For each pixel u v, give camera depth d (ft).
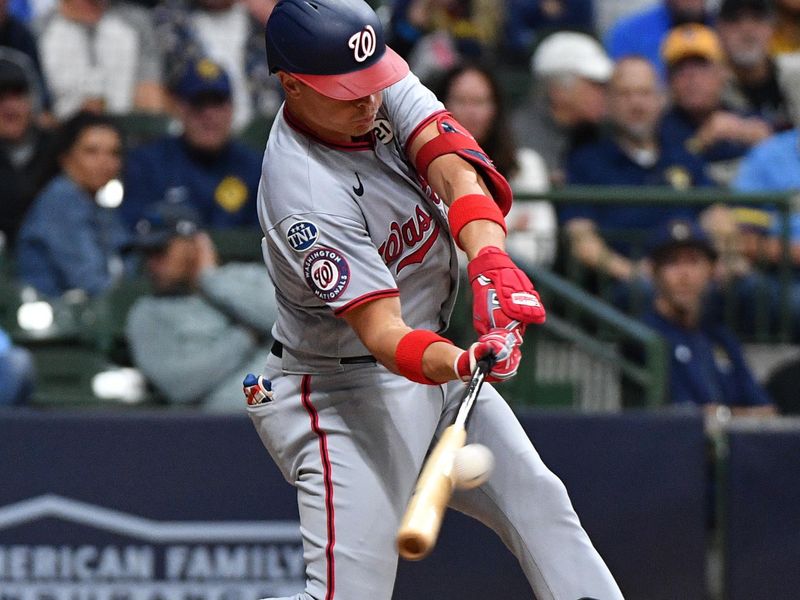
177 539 59.77
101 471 59.67
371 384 35.09
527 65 94.58
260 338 65.51
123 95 84.69
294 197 32.99
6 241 72.49
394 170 34.14
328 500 34.99
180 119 77.92
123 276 70.08
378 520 34.83
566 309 68.74
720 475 62.34
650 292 69.82
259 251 69.87
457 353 30.96
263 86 86.79
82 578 59.52
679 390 67.82
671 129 80.33
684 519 61.41
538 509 35.58
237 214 73.00
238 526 59.93
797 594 61.87
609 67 82.28
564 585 35.29
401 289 35.14
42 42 83.20
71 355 66.90
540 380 67.97
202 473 59.98
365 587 34.83
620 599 35.27
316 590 35.12
